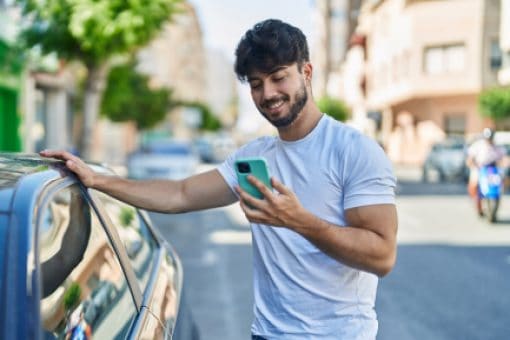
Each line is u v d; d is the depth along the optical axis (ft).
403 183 72.18
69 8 39.47
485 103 97.45
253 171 5.57
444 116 110.01
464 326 16.76
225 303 18.84
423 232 33.60
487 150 37.22
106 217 7.50
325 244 5.75
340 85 193.77
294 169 6.57
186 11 42.29
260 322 6.93
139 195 7.27
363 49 149.28
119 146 130.11
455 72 104.94
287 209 5.50
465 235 32.58
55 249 5.41
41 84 64.75
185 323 8.54
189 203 7.32
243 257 26.27
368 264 5.90
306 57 6.43
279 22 6.37
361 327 6.65
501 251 27.96
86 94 46.29
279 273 6.72
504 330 16.43
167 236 32.09
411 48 109.09
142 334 6.29
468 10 103.50
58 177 6.34
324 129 6.53
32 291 4.63
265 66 6.20
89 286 5.91
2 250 4.79
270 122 6.48
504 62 100.73
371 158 6.17
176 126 192.44
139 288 7.43
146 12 38.75
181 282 9.64
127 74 79.30
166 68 170.60
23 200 5.20
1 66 49.11
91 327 5.51
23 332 4.46
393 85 119.75
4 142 54.60
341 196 6.39
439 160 74.33
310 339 6.57
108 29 38.11
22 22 43.39
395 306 18.71
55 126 69.10
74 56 43.65
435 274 23.09
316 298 6.57
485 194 36.76
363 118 150.51
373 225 6.05
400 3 114.62
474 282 21.88
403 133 124.26
